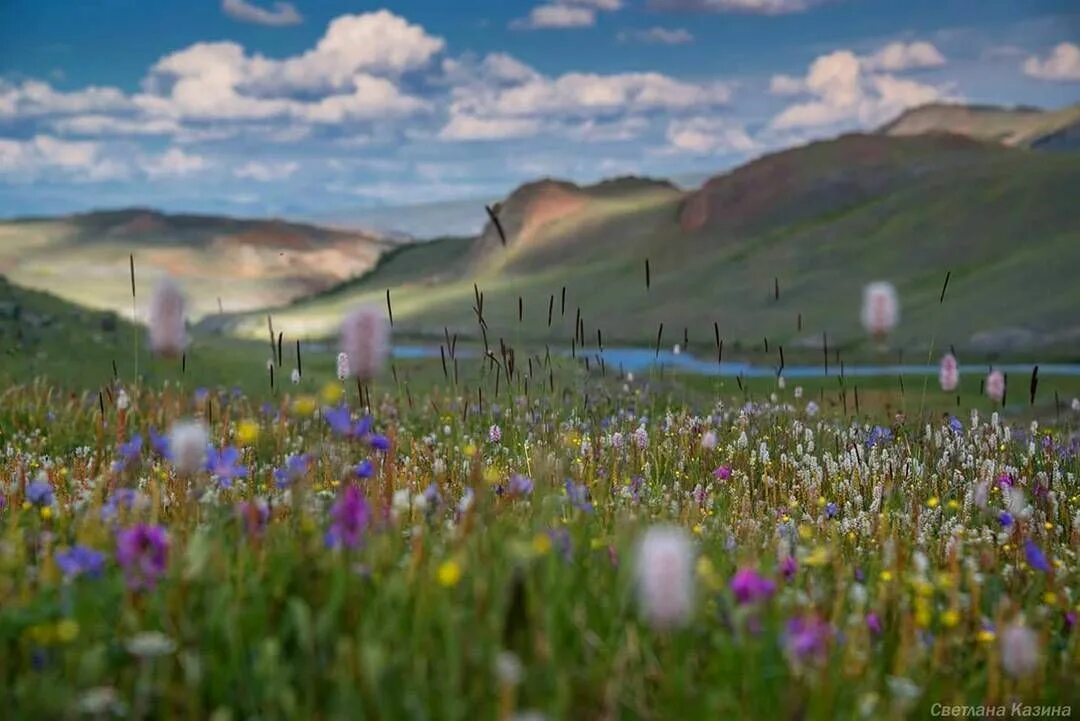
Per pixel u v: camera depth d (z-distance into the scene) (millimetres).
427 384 21000
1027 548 6617
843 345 147750
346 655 4203
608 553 5922
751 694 4562
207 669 4391
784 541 6742
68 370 28938
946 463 10766
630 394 15891
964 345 136250
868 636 5344
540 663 4305
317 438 10391
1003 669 5324
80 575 4984
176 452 5727
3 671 4250
